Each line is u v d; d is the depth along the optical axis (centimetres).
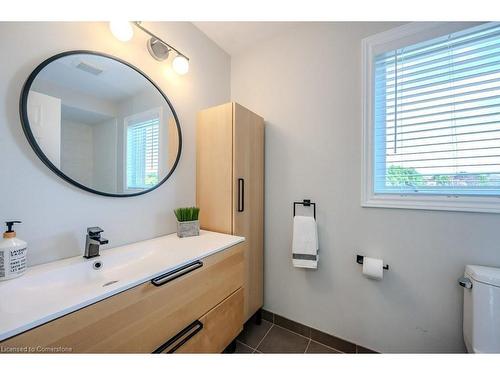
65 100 93
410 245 120
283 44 164
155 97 130
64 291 67
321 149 147
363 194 132
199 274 98
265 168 172
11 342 50
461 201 108
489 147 104
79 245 97
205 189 151
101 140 105
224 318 113
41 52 87
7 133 79
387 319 127
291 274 160
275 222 167
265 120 173
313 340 149
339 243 141
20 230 81
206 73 168
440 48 114
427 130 117
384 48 126
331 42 143
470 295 99
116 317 68
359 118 134
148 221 127
